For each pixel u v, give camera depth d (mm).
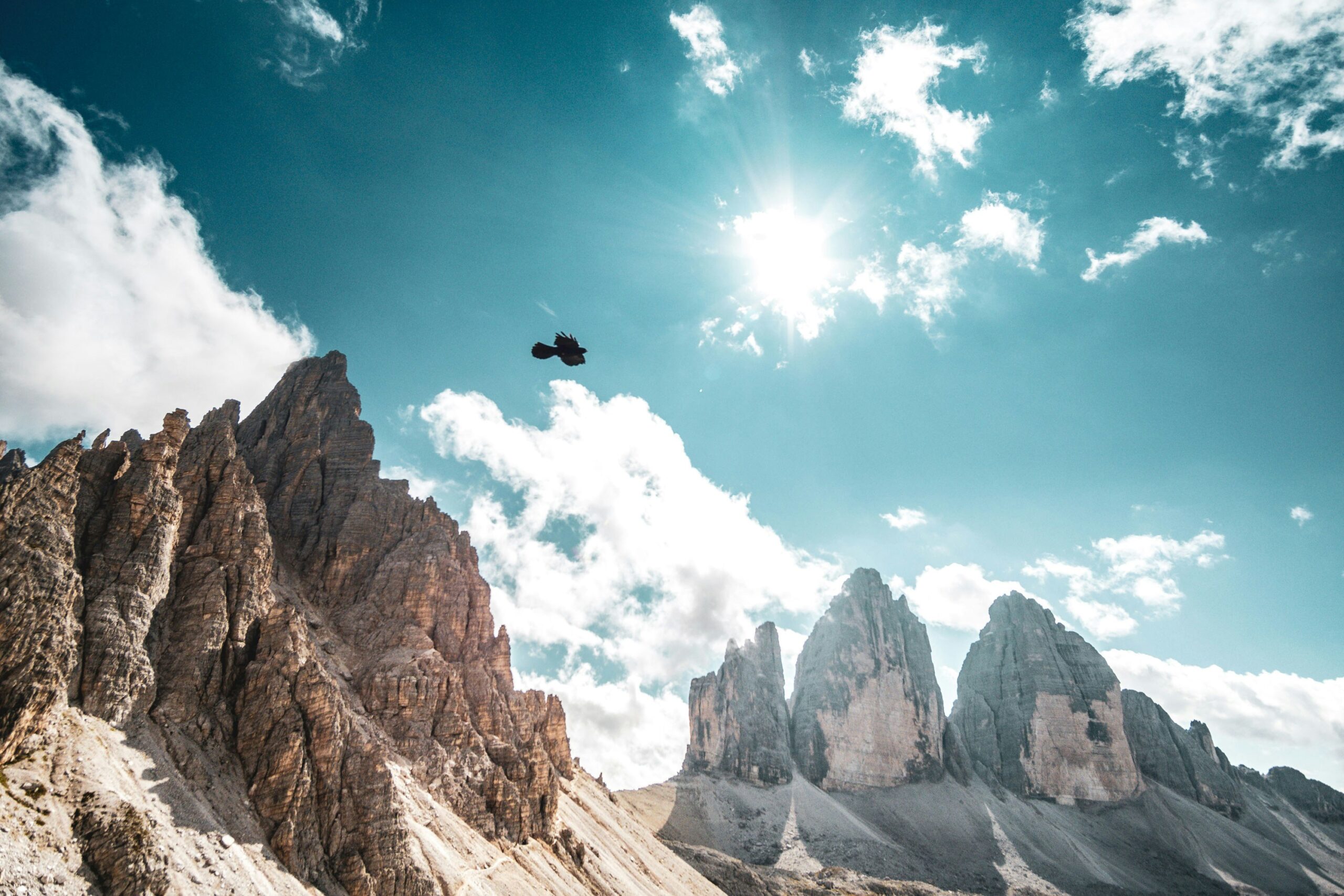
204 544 95688
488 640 157250
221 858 66812
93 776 64062
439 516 172250
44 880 53219
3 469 94625
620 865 153000
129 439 122312
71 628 70688
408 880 83562
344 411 181625
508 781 125000
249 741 81562
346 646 133250
